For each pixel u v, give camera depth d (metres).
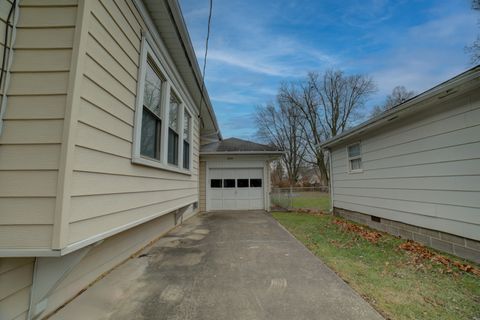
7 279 1.77
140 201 3.26
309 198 12.40
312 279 2.98
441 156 4.39
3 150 1.77
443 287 2.79
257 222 7.32
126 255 3.70
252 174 10.57
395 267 3.43
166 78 4.35
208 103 7.38
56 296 2.22
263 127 29.52
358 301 2.44
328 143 8.63
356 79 24.77
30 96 1.84
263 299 2.47
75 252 2.10
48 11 1.93
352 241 4.94
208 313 2.21
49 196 1.75
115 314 2.17
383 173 6.07
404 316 2.18
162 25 3.83
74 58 1.91
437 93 3.99
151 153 3.84
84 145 2.02
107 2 2.39
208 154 10.13
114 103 2.55
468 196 3.88
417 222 4.92
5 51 1.81
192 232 5.82
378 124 5.88
